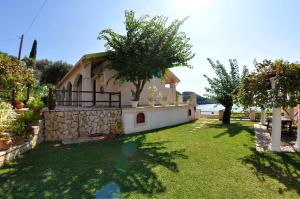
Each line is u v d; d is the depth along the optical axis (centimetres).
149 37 1292
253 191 463
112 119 1183
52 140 998
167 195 440
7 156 654
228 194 448
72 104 2031
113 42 1280
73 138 1030
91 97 1449
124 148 836
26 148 792
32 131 848
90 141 978
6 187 476
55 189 466
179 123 1669
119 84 1516
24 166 616
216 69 1681
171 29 1324
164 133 1185
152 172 567
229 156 718
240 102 865
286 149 820
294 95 739
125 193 448
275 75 764
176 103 1736
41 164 634
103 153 760
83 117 1093
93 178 527
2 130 748
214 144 895
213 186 485
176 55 1350
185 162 652
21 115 853
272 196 443
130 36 1270
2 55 1036
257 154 744
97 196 435
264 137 1055
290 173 567
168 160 673
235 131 1238
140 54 1266
